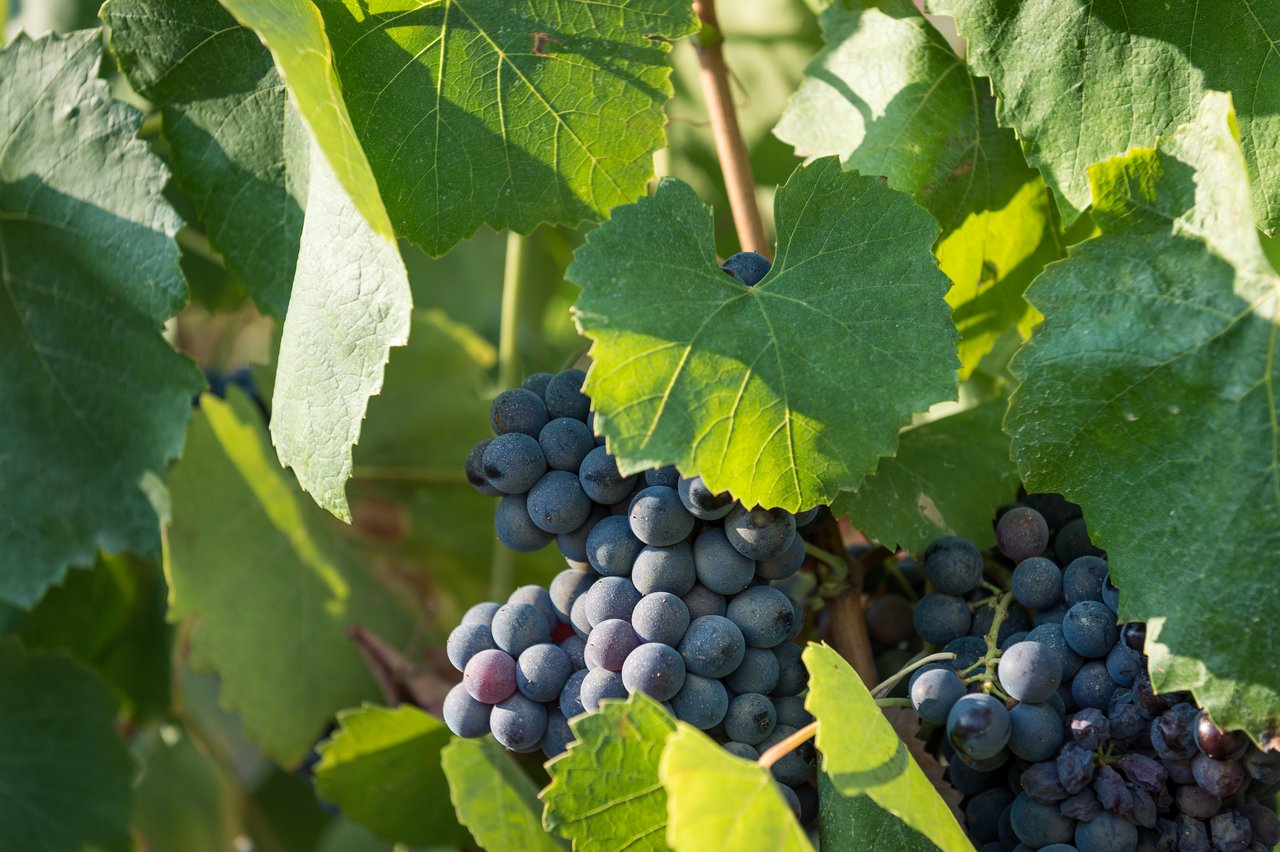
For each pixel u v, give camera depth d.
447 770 0.71
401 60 0.70
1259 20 0.68
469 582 0.91
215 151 0.72
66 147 0.73
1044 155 0.69
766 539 0.65
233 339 0.99
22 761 0.83
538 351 1.02
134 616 0.90
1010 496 0.72
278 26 0.65
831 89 0.74
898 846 0.66
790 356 0.66
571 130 0.70
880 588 0.74
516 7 0.70
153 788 0.93
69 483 0.75
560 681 0.66
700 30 0.74
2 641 0.83
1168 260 0.65
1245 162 0.67
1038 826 0.65
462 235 0.71
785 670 0.67
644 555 0.66
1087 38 0.69
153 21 0.71
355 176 0.65
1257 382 0.64
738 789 0.60
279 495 0.87
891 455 0.65
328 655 0.87
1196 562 0.64
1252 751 0.64
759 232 0.77
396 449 0.91
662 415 0.65
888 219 0.67
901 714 0.69
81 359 0.74
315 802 0.96
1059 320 0.66
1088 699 0.66
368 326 0.67
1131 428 0.65
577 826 0.64
